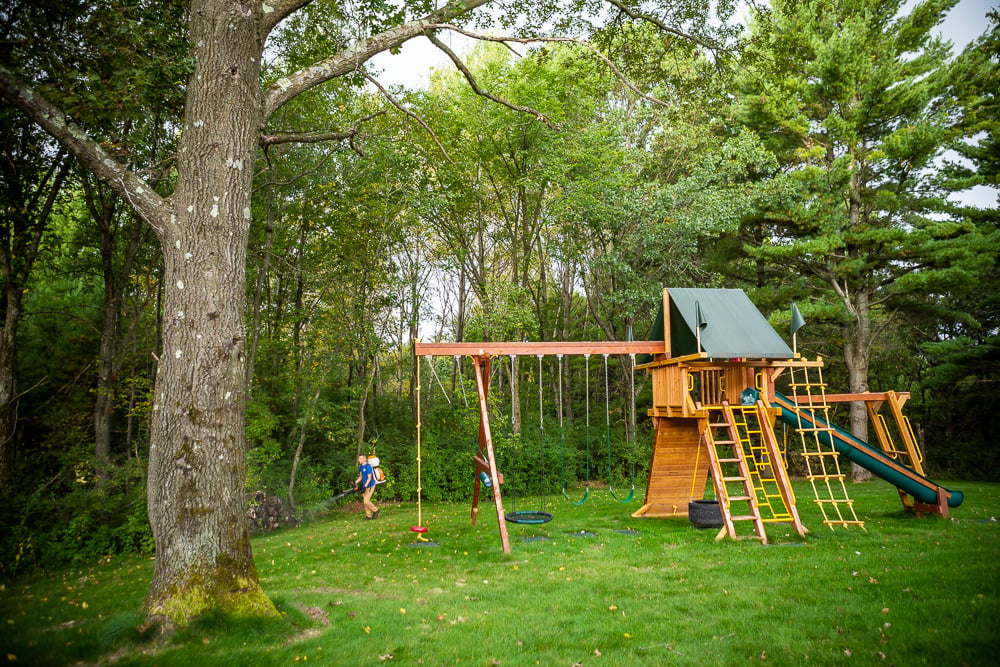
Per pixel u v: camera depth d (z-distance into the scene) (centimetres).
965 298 2345
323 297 1788
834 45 1780
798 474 2188
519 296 1855
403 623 550
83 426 1486
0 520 939
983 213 1959
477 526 1135
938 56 1880
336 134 834
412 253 2108
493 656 468
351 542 1017
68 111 664
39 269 1438
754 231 2123
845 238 1900
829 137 1939
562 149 1758
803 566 727
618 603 603
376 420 1908
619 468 1897
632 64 1198
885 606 554
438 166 1852
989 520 1044
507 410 2091
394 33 781
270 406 1642
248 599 539
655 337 1162
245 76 603
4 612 649
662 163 2069
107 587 770
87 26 698
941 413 2528
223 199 576
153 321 1652
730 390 1048
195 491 532
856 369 1983
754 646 472
